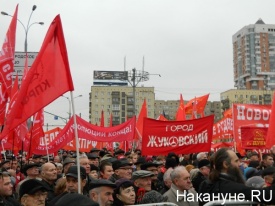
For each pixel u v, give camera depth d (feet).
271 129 30.40
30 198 15.89
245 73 481.05
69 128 47.52
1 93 26.71
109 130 49.16
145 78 165.68
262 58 476.13
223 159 15.34
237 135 40.91
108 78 444.14
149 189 22.07
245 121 40.96
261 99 400.47
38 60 19.74
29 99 19.49
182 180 19.77
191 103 63.93
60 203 9.11
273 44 480.23
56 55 19.98
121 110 441.27
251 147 40.50
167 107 492.95
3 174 19.51
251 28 481.05
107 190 16.57
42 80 19.71
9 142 38.52
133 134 49.60
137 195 21.54
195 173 24.86
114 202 18.80
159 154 35.19
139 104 442.50
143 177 21.85
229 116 54.03
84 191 23.31
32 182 15.98
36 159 43.32
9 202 19.76
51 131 56.70
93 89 441.68
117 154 49.60
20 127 32.71
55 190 21.13
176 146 35.24
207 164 24.97
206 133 35.27
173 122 35.45
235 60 513.45
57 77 19.86
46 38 20.01
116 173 26.86
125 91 445.37
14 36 27.91
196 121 35.42
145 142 35.29
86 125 48.57
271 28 481.05
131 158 43.52
